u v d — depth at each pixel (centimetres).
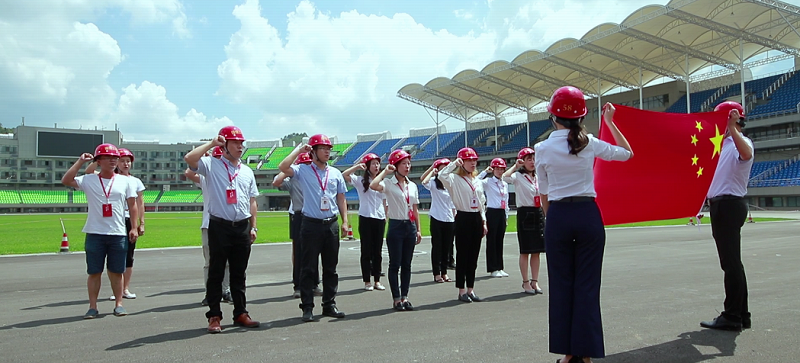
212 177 569
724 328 520
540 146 416
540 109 5822
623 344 475
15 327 579
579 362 392
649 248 1442
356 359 437
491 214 954
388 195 676
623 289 776
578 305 388
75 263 1256
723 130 523
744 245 1428
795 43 3900
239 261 581
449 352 454
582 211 393
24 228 2952
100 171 674
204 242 768
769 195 4200
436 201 921
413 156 7188
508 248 1570
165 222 3875
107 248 650
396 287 667
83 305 726
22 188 7400
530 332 528
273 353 460
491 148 6222
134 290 862
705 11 3228
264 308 691
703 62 4206
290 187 817
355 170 860
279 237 2139
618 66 4369
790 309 607
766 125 4297
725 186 520
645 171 491
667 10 3203
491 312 639
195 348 481
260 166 8456
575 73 4594
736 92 4706
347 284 923
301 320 606
